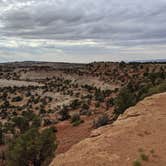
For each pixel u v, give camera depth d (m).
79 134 32.38
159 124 12.20
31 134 20.00
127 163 8.80
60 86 116.56
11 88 122.12
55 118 56.62
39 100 91.81
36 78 154.12
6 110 80.12
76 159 9.66
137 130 11.73
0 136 37.62
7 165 20.52
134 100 29.47
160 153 9.38
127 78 101.56
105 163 8.97
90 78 120.75
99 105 60.12
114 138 11.03
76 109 62.38
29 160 19.30
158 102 16.05
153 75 53.84
